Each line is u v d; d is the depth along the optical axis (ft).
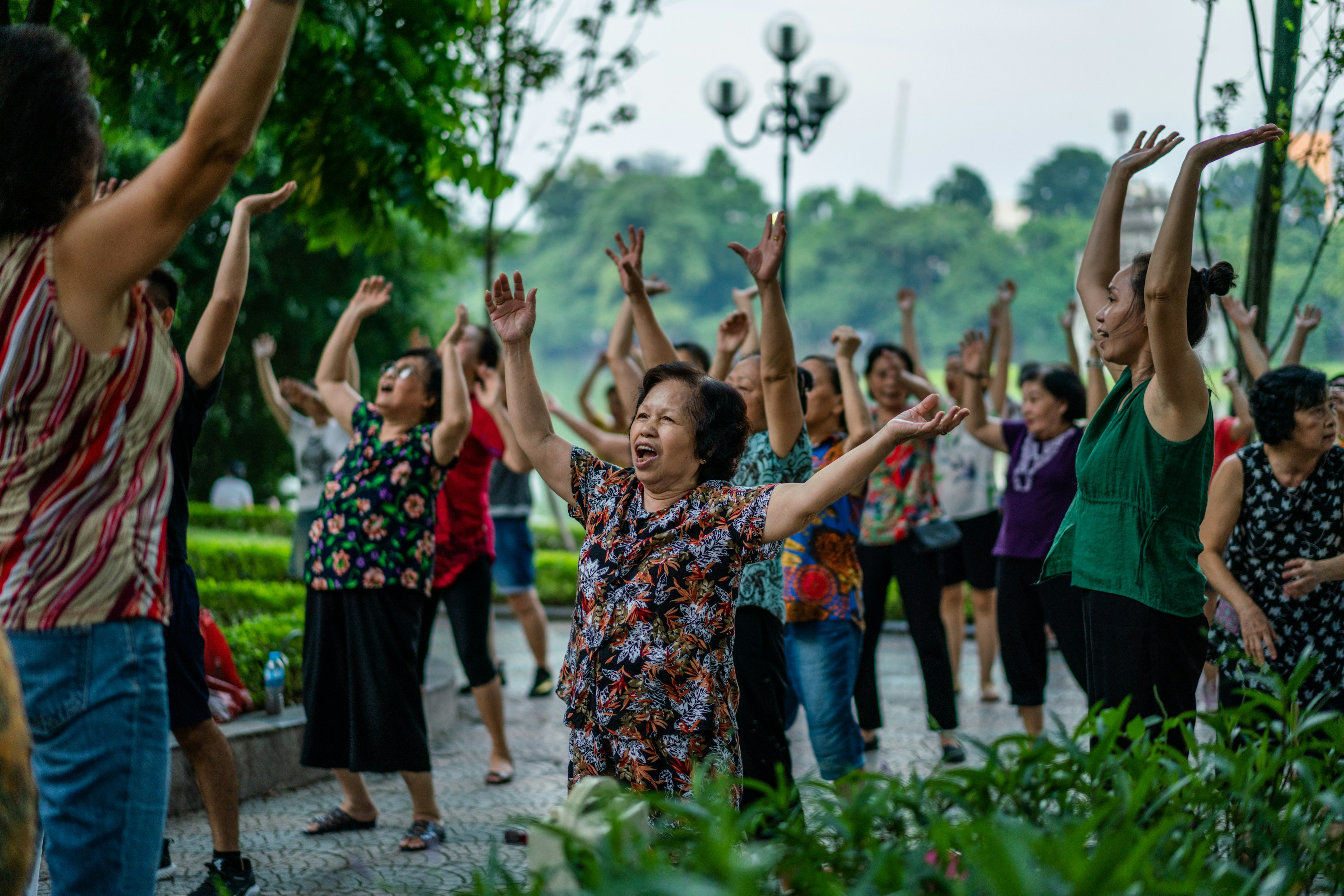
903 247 391.24
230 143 6.97
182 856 14.29
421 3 18.84
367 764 14.85
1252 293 18.72
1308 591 12.58
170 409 7.74
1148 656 10.62
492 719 18.72
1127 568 10.68
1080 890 5.41
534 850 6.61
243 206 11.86
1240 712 8.66
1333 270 21.39
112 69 17.38
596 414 30.60
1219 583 12.84
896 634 36.19
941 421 8.86
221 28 17.26
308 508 29.14
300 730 18.38
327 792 17.97
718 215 425.69
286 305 51.60
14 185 7.09
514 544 25.16
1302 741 9.01
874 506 20.08
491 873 6.54
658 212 410.72
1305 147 18.53
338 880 13.74
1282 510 12.82
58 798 7.43
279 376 53.31
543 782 18.72
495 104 32.83
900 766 19.31
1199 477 10.61
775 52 40.42
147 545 7.58
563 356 418.10
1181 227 9.75
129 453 7.46
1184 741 10.42
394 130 19.06
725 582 9.02
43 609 7.24
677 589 8.98
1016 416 26.78
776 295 11.94
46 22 13.11
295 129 18.86
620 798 6.86
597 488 9.78
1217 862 7.32
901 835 7.01
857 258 394.11
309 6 17.33
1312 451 12.67
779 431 12.46
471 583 18.70
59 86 7.21
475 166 19.97
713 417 9.54
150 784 7.60
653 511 9.46
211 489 56.65
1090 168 402.93
